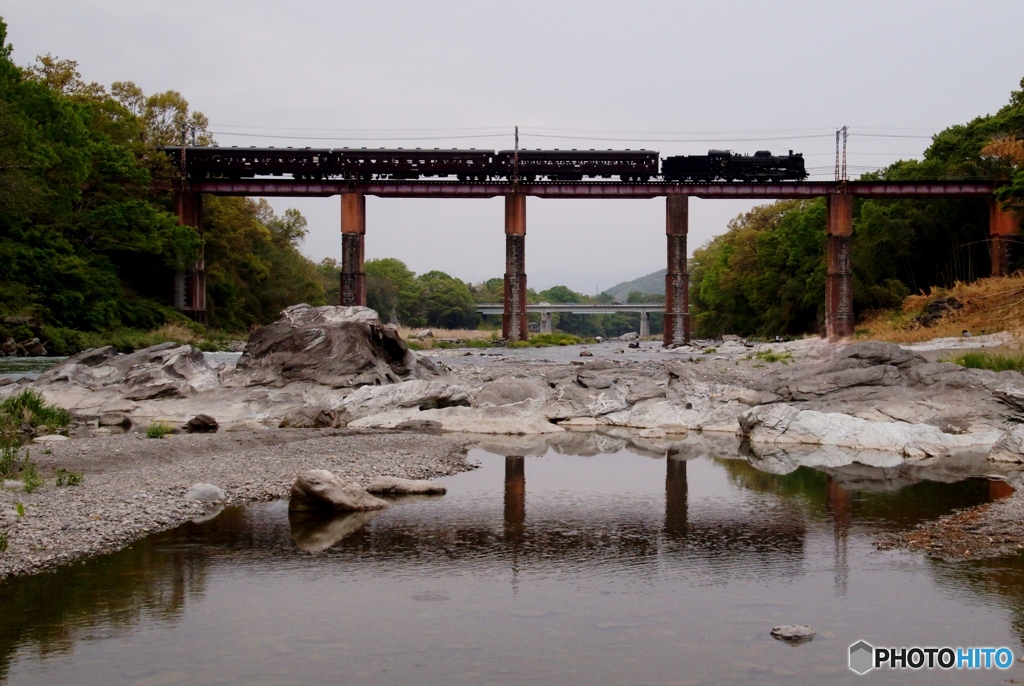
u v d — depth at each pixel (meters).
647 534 18.36
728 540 17.84
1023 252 108.50
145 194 97.75
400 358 44.78
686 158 110.06
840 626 13.00
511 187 110.31
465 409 37.03
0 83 68.06
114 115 101.19
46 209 74.94
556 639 12.48
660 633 12.73
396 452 27.97
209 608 13.61
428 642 12.35
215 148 107.44
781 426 33.16
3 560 15.38
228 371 43.22
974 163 110.12
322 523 19.02
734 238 167.88
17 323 67.88
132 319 88.81
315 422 34.69
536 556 16.66
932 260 120.50
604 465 27.45
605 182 110.75
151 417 37.00
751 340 135.50
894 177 122.12
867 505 21.22
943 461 28.62
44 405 36.31
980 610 13.62
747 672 11.37
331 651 11.98
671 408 38.03
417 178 118.19
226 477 23.08
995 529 18.45
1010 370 36.03
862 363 37.22
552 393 39.94
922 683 10.98
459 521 19.41
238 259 122.88
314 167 109.00
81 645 12.11
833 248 111.50
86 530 17.41
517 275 113.44
